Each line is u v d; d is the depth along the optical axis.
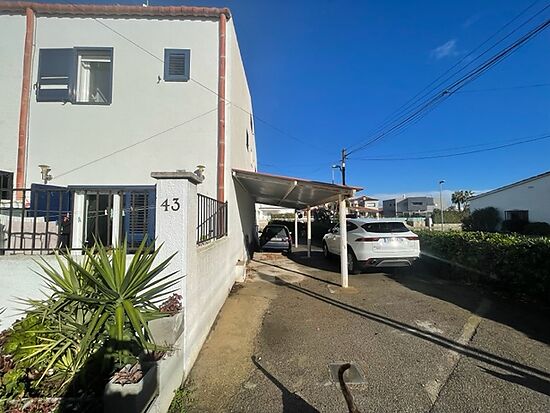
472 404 2.71
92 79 7.81
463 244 7.55
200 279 3.88
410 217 45.34
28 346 2.74
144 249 3.35
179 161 7.43
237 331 4.49
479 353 3.67
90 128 7.44
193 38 7.69
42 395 2.53
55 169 7.32
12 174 7.23
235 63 8.88
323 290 6.93
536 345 3.86
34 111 7.41
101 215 5.25
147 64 7.63
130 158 7.43
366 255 8.09
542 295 5.50
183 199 3.26
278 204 17.62
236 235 8.55
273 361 3.56
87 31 7.64
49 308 2.93
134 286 2.93
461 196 64.12
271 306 5.72
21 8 7.52
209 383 3.10
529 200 24.61
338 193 7.35
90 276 2.82
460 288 6.94
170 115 7.52
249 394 2.91
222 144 7.43
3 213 5.20
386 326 4.63
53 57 7.50
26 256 3.59
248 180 8.40
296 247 18.22
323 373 3.28
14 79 7.45
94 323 2.66
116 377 2.30
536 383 3.02
